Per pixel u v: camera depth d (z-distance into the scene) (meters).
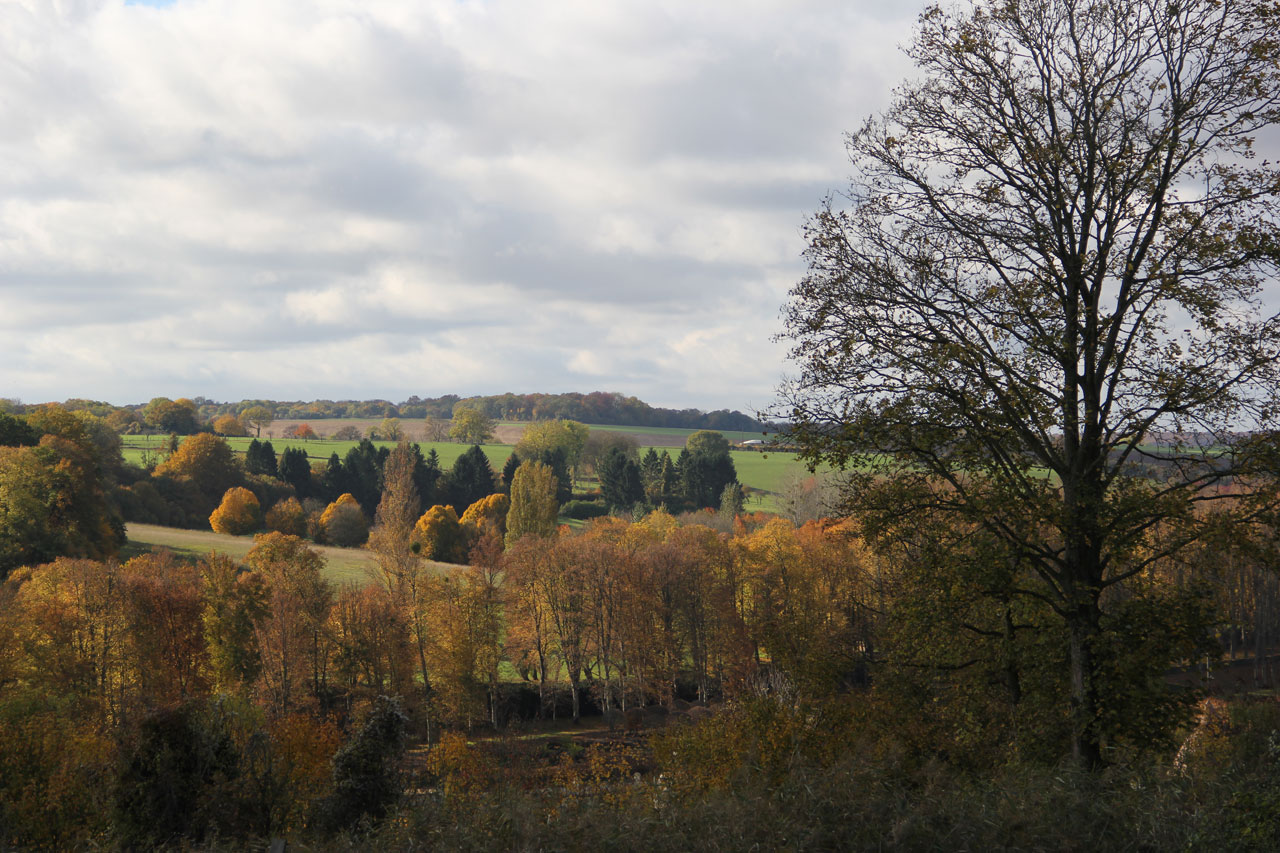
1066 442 15.05
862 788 10.22
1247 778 9.62
